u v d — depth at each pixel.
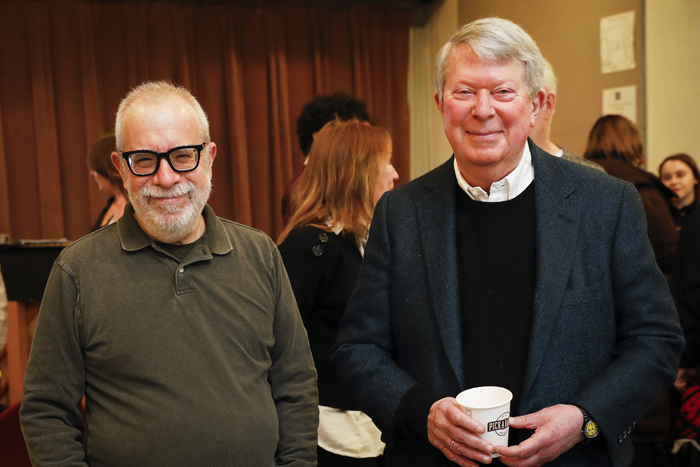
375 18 5.53
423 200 1.46
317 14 5.35
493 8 4.95
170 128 1.40
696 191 3.53
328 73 5.39
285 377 1.54
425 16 5.83
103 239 1.46
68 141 4.78
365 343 1.45
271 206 5.31
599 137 2.81
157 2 4.91
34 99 4.67
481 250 1.37
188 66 5.00
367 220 1.94
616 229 1.33
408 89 5.83
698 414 2.39
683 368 2.42
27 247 3.21
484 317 1.33
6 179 4.66
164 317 1.39
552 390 1.26
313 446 1.52
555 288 1.28
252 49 5.18
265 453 1.42
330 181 1.96
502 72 1.27
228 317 1.43
